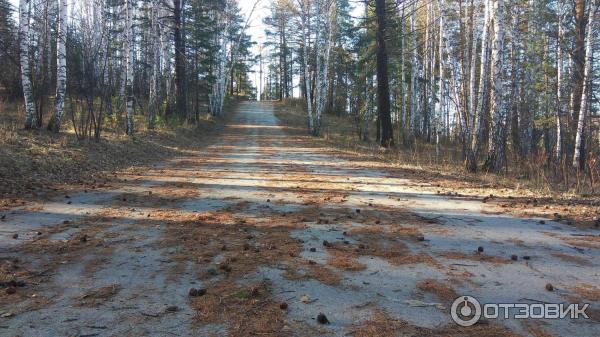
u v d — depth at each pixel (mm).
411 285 4297
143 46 37656
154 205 7977
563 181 12195
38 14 24641
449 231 6352
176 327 3385
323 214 7398
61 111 15234
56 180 10164
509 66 28234
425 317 3598
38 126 15055
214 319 3527
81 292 4039
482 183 11180
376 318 3570
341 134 33594
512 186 10703
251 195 9180
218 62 44000
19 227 6180
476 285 4312
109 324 3418
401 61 31719
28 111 14484
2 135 12273
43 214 7012
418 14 33188
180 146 21078
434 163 16344
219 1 34156
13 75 25109
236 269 4680
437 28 29234
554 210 7812
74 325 3393
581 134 17109
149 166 14180
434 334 3307
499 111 13539
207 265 4797
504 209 7914
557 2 23266
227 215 7227
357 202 8539
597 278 4516
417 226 6641
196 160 16422
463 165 15227
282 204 8250
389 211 7723
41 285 4191
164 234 6027
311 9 33500
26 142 12391
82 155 13031
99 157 13695
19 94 25484
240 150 21062
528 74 26844
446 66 26453
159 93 30797
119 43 33156
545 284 4352
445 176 12500
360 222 6867
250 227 6465
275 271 4633
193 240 5742
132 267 4719
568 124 22406
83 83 19203
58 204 7789
